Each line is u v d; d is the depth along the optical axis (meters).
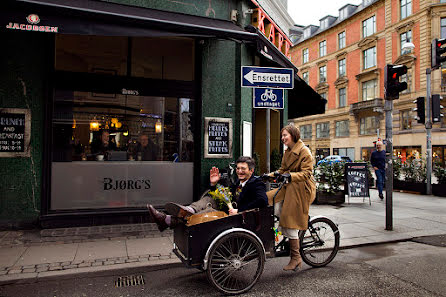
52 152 5.65
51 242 4.82
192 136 6.60
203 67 6.61
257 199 3.47
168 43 6.55
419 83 30.02
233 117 6.87
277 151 9.75
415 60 30.33
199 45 6.61
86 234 5.25
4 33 5.40
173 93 6.47
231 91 6.87
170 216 3.47
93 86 5.98
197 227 3.22
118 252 4.41
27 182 5.48
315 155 44.28
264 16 7.80
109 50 6.19
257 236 3.44
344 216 7.17
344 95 39.50
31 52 5.55
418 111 11.09
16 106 5.45
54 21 4.33
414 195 10.92
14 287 3.40
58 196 5.65
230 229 3.29
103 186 5.92
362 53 36.69
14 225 5.40
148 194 6.21
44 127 5.57
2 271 3.67
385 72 6.16
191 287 3.44
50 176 5.61
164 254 4.34
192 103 6.62
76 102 5.85
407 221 6.66
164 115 6.42
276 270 3.97
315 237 4.09
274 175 3.69
